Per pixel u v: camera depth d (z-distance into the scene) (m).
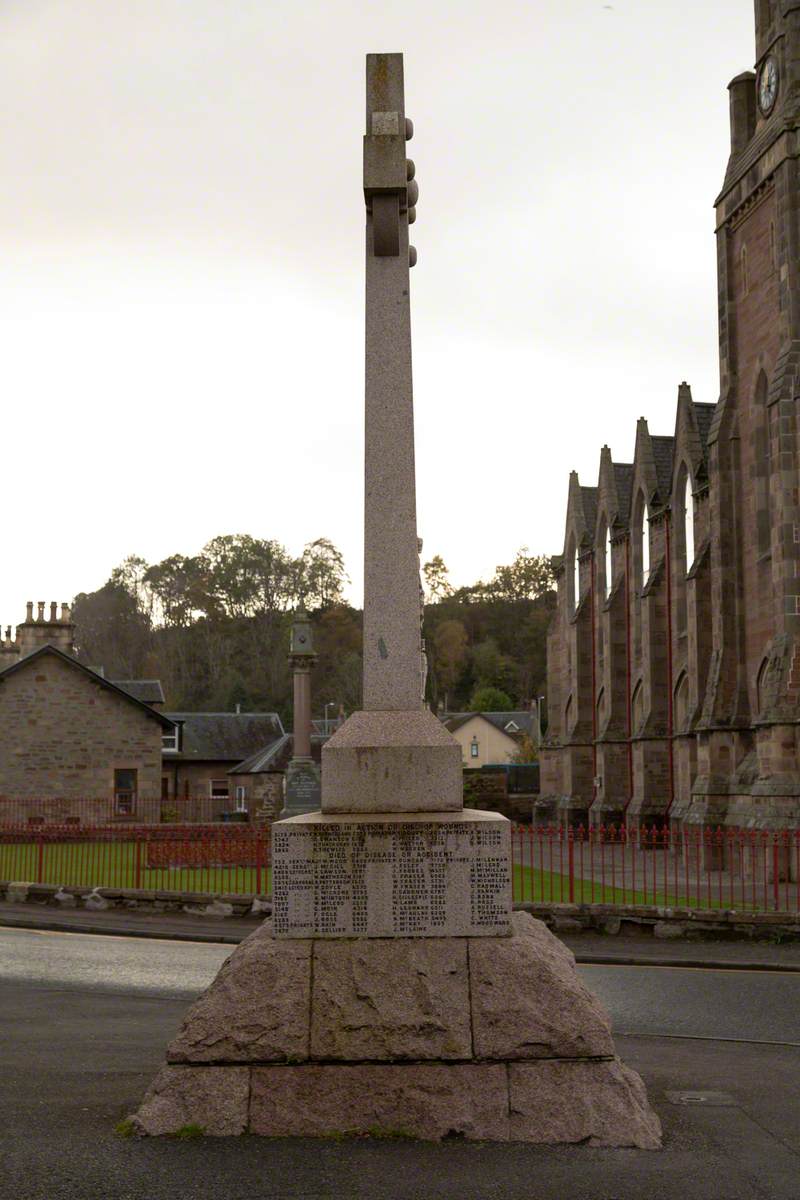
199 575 137.88
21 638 67.56
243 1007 7.98
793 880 30.31
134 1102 8.61
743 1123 8.44
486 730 113.50
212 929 21.86
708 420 50.19
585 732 61.53
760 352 38.47
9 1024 12.38
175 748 71.88
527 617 137.88
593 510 66.44
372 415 9.32
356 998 8.01
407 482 9.26
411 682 9.02
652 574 51.38
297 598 133.75
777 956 18.84
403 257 9.44
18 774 56.38
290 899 8.23
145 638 135.38
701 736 39.38
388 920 8.21
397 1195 6.74
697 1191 6.92
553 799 65.00
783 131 35.47
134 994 14.81
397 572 9.16
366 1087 7.86
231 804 62.69
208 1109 7.83
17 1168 7.10
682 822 39.44
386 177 9.31
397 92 9.54
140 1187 6.80
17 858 31.70
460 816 8.44
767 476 38.41
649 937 20.92
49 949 19.56
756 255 38.81
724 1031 12.66
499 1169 7.22
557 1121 7.79
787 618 33.81
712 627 41.75
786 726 33.03
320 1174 7.06
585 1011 7.98
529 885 28.20
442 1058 7.91
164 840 26.61
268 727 74.69
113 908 24.86
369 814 8.55
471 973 8.06
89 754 57.16
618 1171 7.23
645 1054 11.16
